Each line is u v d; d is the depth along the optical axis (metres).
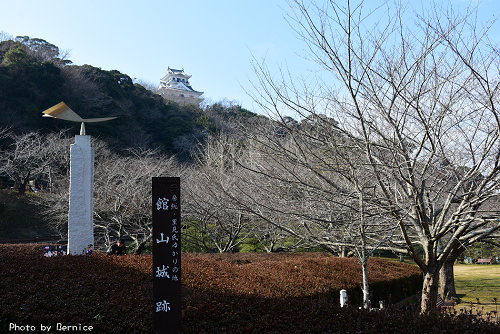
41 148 26.91
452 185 6.96
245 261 12.72
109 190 18.27
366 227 6.86
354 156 6.21
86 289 6.46
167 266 4.89
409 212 6.50
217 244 16.84
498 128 5.26
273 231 13.68
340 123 6.22
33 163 27.28
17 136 28.20
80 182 12.73
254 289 7.25
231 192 10.90
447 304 11.92
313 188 6.44
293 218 7.16
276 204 7.29
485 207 7.96
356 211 6.08
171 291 4.87
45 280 6.81
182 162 31.67
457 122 5.68
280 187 6.98
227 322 5.21
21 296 5.96
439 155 5.70
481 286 16.08
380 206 5.79
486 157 5.68
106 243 17.95
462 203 5.93
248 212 7.47
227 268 9.36
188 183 17.16
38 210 25.22
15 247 13.30
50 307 5.64
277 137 6.59
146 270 8.20
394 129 5.50
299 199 6.95
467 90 5.37
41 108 33.47
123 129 35.50
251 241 18.31
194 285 7.32
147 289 6.73
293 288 8.01
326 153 6.46
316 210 6.84
